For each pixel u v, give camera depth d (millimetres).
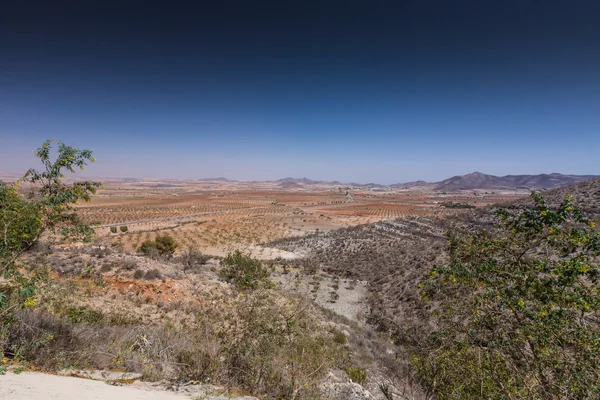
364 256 41281
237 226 79750
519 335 3895
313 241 57812
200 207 134375
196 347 5387
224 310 11352
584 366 3531
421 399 4887
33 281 5023
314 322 13055
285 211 123500
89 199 5461
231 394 4238
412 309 19312
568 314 3740
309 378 5086
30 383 3301
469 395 4016
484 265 4379
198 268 23422
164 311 12461
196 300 14180
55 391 3143
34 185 5145
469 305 4500
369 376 8281
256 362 4848
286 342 5570
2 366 3656
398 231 56594
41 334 4836
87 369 4641
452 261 5012
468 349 4148
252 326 5586
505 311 4227
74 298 10406
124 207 124188
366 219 100188
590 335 3580
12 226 4699
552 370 3660
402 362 7438
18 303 4555
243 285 6695
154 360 5062
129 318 10398
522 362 3900
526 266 4242
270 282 6906
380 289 27375
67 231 5332
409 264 29750
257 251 49438
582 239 3775
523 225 4297
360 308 23672
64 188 5273
